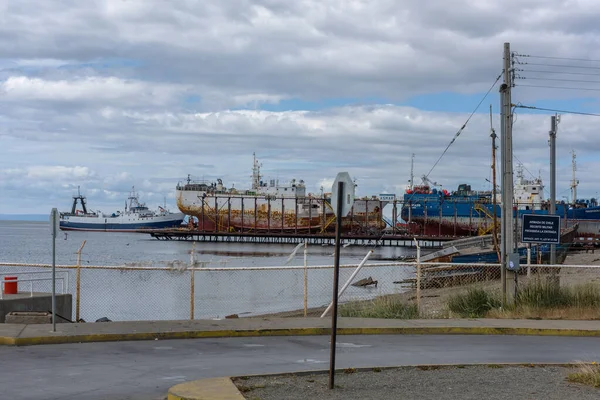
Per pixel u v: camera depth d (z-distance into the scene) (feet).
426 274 133.28
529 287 68.44
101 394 32.76
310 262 297.74
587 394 32.40
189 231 550.77
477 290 71.00
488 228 416.87
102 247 456.04
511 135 69.21
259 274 177.37
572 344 51.60
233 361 42.34
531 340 53.57
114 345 48.44
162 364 41.09
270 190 567.18
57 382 35.29
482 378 36.37
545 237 66.18
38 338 48.14
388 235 484.33
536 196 435.94
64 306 67.41
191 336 52.75
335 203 34.73
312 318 61.67
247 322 58.23
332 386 33.32
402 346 49.70
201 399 29.91
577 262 196.24
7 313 60.59
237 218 577.02
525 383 35.06
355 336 55.11
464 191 474.90
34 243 504.02
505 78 69.00
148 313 101.86
